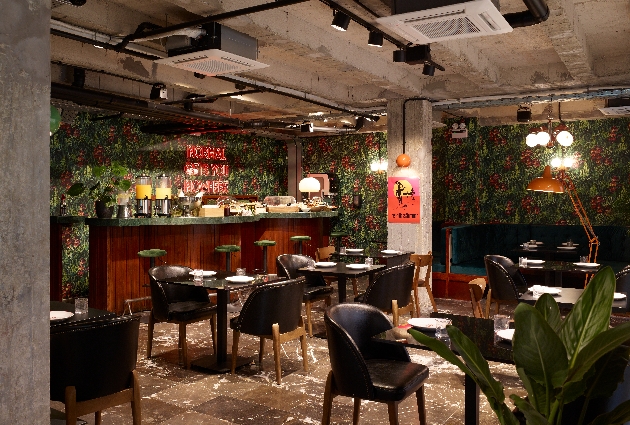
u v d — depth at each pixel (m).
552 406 1.81
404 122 8.33
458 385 4.52
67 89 6.85
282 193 14.05
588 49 6.21
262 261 9.80
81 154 9.83
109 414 3.90
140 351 5.52
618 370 1.88
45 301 2.17
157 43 6.04
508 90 7.82
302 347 4.88
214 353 5.32
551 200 10.47
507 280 5.82
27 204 2.11
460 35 3.90
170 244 7.87
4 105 2.03
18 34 2.07
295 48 5.54
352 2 4.88
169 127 10.44
